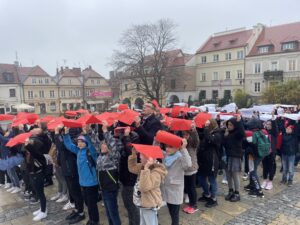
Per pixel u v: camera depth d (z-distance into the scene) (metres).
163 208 5.91
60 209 6.18
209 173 5.82
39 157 5.62
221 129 6.46
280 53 38.50
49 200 6.77
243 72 42.81
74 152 5.29
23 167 6.74
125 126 5.10
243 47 42.41
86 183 4.94
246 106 34.94
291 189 6.82
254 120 6.65
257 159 6.37
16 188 7.59
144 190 3.75
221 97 45.97
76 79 55.38
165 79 38.97
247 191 6.71
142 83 39.50
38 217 5.67
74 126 5.07
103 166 4.51
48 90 51.69
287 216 5.34
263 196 6.32
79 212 5.53
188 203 5.99
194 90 49.81
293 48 37.53
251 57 41.59
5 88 46.62
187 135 5.35
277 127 7.01
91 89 57.25
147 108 5.37
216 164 5.84
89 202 5.05
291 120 7.56
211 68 47.34
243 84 42.91
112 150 4.50
